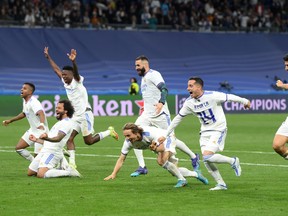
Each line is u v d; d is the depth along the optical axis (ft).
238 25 226.58
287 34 228.43
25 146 70.13
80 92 71.56
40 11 201.77
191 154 60.95
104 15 209.87
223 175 65.98
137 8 215.10
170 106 176.24
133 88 174.19
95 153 88.63
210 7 223.71
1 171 68.59
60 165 64.69
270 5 233.96
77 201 50.01
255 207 47.85
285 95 190.80
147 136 56.13
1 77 187.93
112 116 166.09
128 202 49.67
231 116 173.06
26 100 69.26
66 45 200.85
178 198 51.60
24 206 47.96
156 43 211.41
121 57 204.54
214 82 207.10
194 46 214.69
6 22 196.85
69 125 62.69
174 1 221.05
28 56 194.70
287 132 57.57
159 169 70.95
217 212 45.93
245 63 216.13
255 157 83.51
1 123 141.18
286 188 56.95
